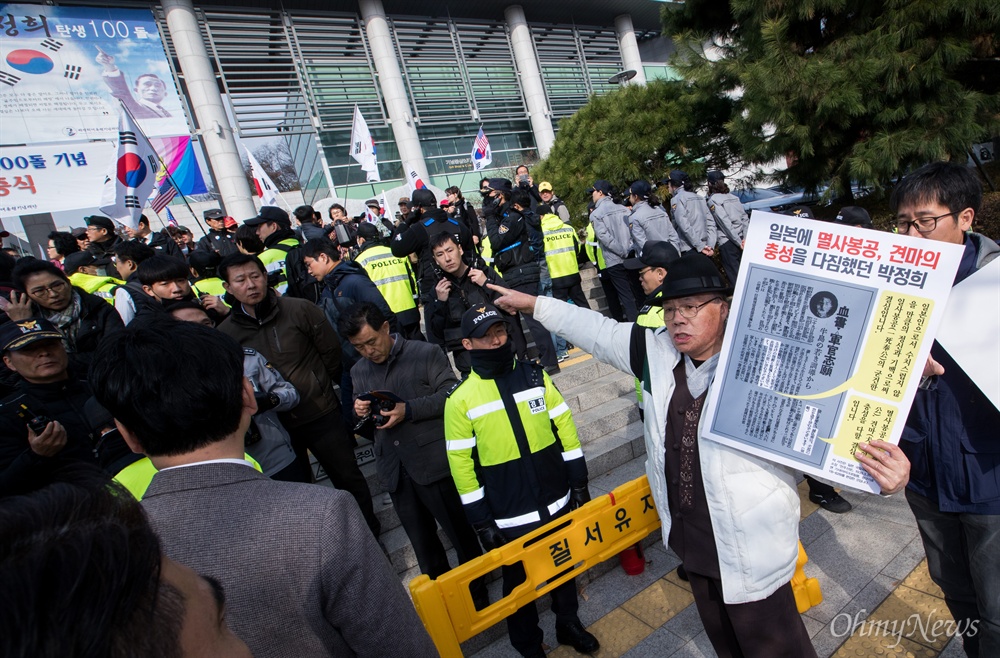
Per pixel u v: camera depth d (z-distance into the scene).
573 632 2.59
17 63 12.08
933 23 6.89
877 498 3.40
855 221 3.26
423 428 2.71
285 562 0.94
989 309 1.55
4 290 3.68
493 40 20.02
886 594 2.62
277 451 2.70
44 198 12.09
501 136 19.95
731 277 6.68
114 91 13.02
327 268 4.30
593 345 2.13
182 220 14.02
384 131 17.67
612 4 21.66
